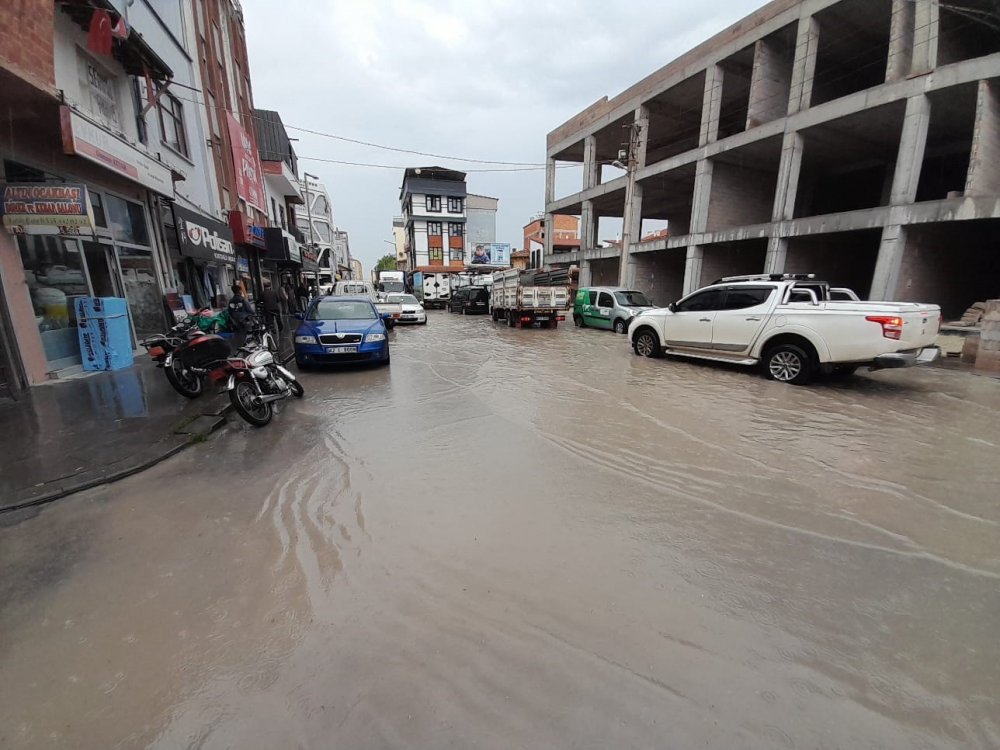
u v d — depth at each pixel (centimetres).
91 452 421
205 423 505
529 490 364
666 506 338
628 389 709
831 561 271
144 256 966
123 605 237
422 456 437
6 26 493
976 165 1165
